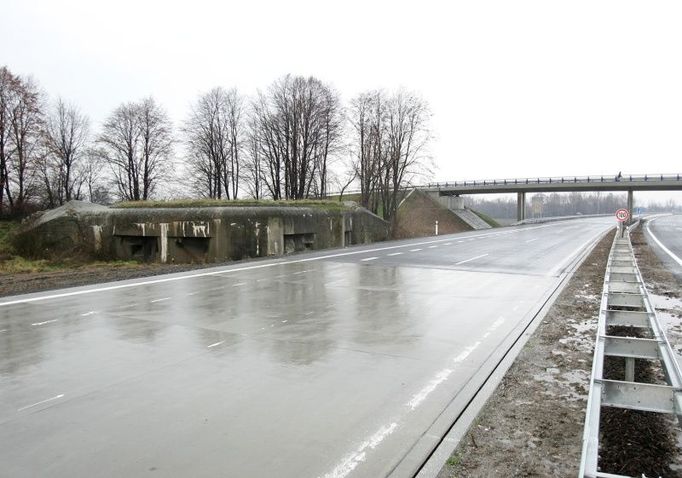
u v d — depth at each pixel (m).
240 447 4.84
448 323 10.03
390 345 8.41
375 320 10.27
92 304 11.77
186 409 5.73
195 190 53.16
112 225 25.91
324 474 4.37
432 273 17.53
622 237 28.92
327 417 5.53
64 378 6.75
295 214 26.84
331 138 48.75
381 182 50.03
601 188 68.19
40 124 42.12
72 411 5.67
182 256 24.86
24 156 40.75
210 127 51.16
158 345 8.33
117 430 5.19
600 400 3.97
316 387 6.45
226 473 4.36
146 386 6.46
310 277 16.42
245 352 7.95
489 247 28.89
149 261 25.31
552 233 45.38
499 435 5.05
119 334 9.04
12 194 41.84
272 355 7.80
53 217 26.77
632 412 5.37
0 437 5.04
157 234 24.92
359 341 8.66
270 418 5.50
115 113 50.12
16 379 6.71
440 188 72.56
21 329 9.39
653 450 4.66
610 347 5.74
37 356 7.71
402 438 5.04
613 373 6.89
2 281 15.75
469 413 5.60
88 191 54.47
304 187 49.22
